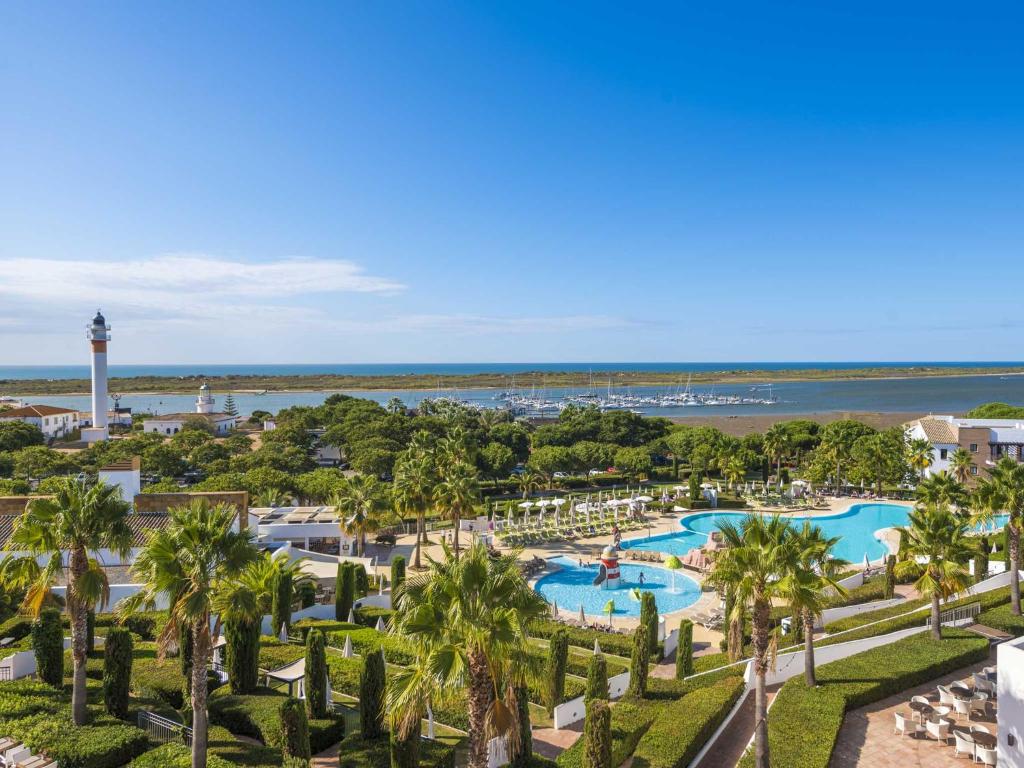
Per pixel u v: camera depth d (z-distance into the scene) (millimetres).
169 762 20656
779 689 28328
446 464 69250
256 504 68000
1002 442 84750
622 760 22953
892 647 31500
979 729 23641
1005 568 46594
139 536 43156
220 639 29906
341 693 28297
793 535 23234
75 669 23031
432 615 16562
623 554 56938
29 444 105875
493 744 22531
